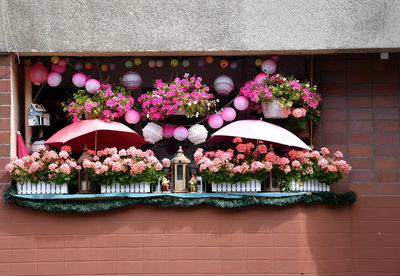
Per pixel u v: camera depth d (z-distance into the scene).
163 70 9.69
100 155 7.72
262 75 8.08
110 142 8.39
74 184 7.65
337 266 7.76
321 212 7.82
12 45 7.59
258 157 7.84
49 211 7.47
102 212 7.57
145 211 7.62
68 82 9.51
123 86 8.38
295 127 8.22
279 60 8.87
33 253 7.44
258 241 7.66
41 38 7.63
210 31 7.74
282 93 7.84
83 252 7.50
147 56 8.36
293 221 7.72
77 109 7.89
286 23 7.77
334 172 7.84
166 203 7.54
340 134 8.20
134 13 7.72
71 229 7.52
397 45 7.76
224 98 9.49
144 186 7.68
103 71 9.16
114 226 7.57
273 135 7.48
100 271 7.48
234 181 7.66
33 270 7.41
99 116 8.00
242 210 7.69
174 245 7.59
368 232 7.94
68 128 7.80
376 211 8.01
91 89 7.97
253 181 7.77
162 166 7.73
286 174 7.79
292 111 7.96
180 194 7.57
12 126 7.64
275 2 7.79
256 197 7.63
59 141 7.55
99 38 7.68
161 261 7.55
